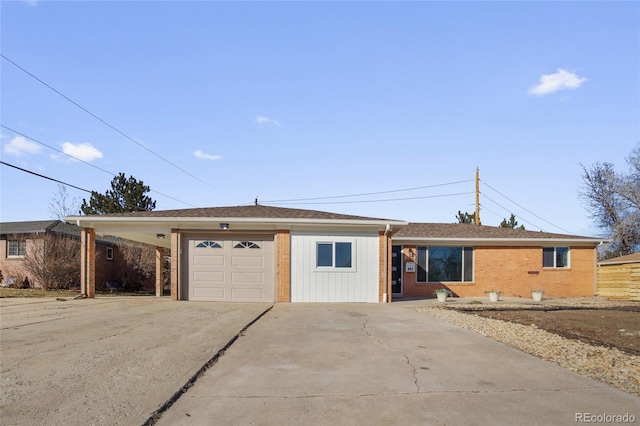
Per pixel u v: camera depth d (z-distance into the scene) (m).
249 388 5.74
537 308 15.12
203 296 16.16
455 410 5.05
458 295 21.72
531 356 7.55
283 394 5.53
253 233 16.31
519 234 22.80
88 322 10.45
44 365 6.54
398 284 21.44
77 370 6.30
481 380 6.17
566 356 7.59
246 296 16.19
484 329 10.12
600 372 6.64
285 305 14.97
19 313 11.98
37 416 4.66
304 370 6.58
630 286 20.33
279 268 16.08
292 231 16.28
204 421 4.70
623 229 31.16
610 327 10.61
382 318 11.84
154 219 15.92
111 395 5.30
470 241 21.80
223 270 16.23
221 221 15.77
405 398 5.43
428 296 21.48
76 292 21.42
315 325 10.53
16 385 5.63
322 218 16.45
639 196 31.30
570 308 15.30
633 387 5.94
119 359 6.91
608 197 32.72
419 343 8.52
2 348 7.61
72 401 5.10
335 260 16.33
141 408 4.90
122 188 34.31
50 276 23.42
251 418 4.78
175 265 15.98
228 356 7.37
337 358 7.30
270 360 7.13
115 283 28.44
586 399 5.45
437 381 6.10
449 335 9.34
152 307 13.51
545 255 22.58
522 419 4.82
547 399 5.43
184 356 7.12
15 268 25.92
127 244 29.84
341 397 5.44
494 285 22.03
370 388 5.79
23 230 25.66
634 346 8.45
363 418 4.81
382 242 16.52
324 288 16.23
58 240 24.11
